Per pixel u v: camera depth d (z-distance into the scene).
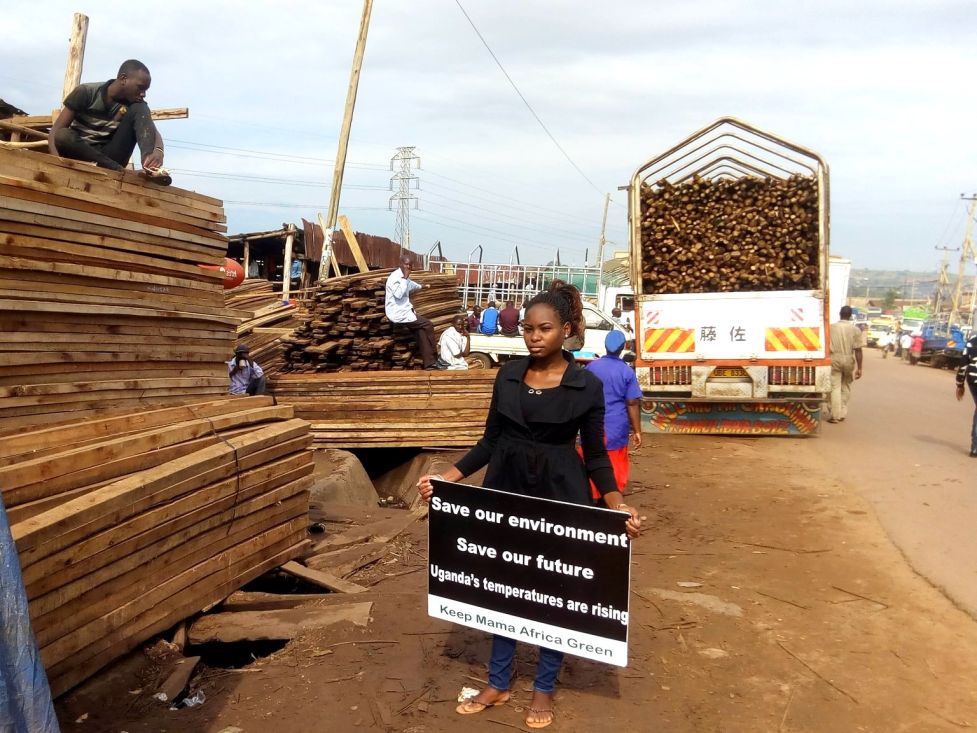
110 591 3.65
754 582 5.30
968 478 8.52
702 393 10.68
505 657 3.57
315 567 5.37
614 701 3.70
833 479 8.40
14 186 3.83
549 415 3.35
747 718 3.58
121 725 3.41
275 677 3.88
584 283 29.70
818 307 10.30
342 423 9.42
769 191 10.95
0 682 2.13
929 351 33.81
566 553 3.29
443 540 3.55
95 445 3.88
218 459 4.36
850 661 4.16
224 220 5.45
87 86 5.11
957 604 4.92
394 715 3.54
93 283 4.33
